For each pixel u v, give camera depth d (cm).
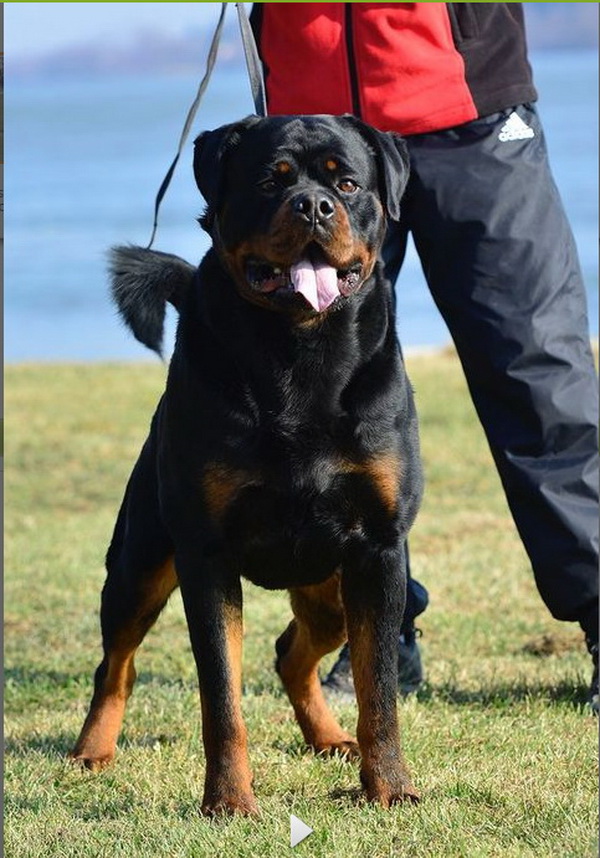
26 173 9100
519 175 855
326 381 662
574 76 14588
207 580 671
